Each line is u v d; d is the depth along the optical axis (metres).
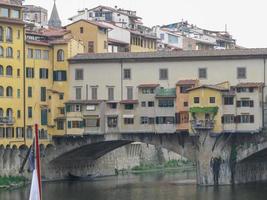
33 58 105.81
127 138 103.69
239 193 88.50
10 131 101.81
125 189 97.25
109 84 104.62
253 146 98.00
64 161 112.38
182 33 182.12
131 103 102.50
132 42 143.25
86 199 84.94
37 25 158.38
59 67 107.38
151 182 108.62
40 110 106.62
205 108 97.31
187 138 101.06
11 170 101.31
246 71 97.88
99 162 121.62
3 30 101.38
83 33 123.81
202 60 99.88
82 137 106.12
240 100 96.44
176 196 86.62
